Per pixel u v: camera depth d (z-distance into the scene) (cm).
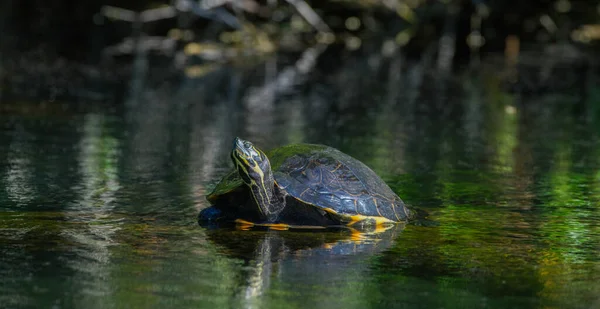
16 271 814
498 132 2134
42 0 4300
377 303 750
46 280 788
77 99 2475
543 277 848
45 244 929
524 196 1330
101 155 1617
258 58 3975
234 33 4275
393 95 2894
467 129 2173
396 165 1620
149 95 2681
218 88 2944
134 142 1802
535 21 4603
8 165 1460
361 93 2927
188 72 3384
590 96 2981
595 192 1373
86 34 4231
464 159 1717
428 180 1466
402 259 910
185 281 802
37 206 1154
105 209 1149
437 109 2566
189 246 945
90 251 906
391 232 1045
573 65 4006
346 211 1055
